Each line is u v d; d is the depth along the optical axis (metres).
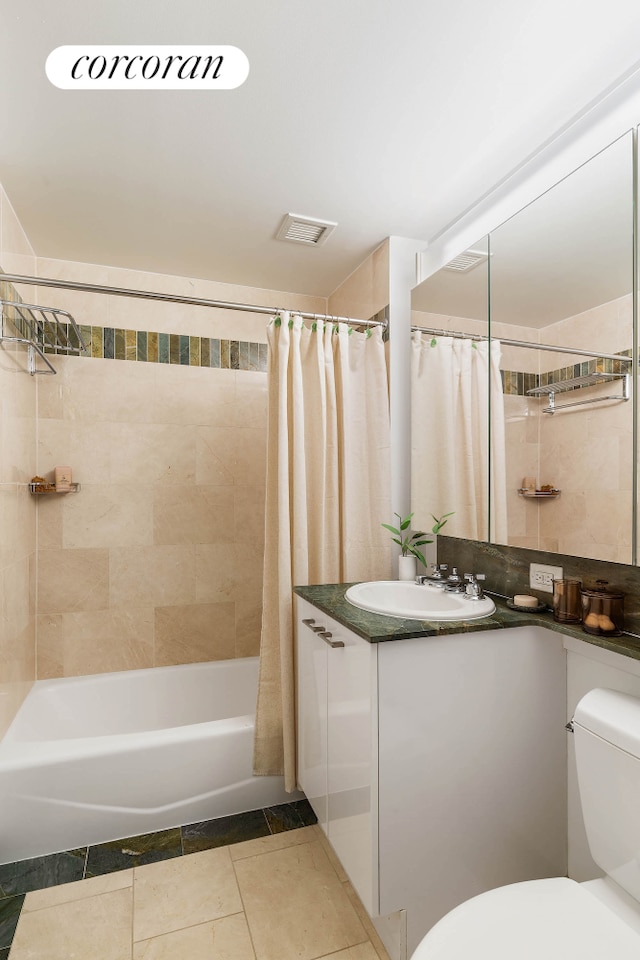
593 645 1.42
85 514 2.55
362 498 2.28
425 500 2.21
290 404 2.17
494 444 1.81
